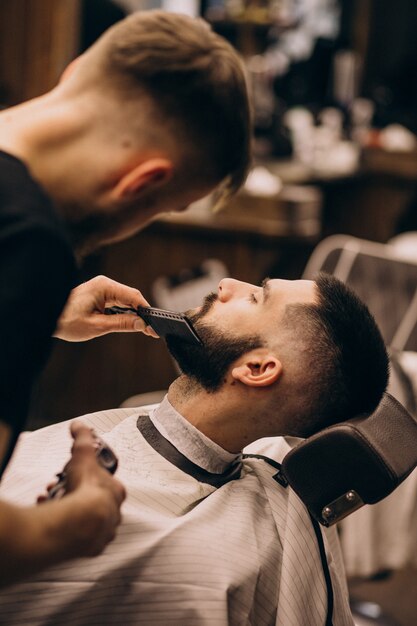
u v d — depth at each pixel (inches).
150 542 47.5
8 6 147.3
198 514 49.5
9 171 33.5
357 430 48.6
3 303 31.9
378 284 116.7
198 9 201.8
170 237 151.7
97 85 36.2
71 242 37.0
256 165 169.6
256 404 51.4
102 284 56.0
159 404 57.4
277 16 198.7
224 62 36.5
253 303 51.8
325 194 207.3
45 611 46.5
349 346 50.6
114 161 36.2
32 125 35.9
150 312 52.8
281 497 53.9
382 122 233.5
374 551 99.7
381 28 250.1
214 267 147.1
